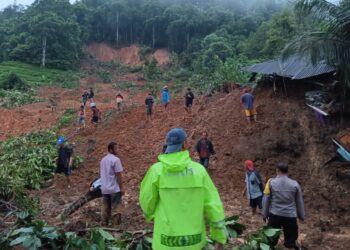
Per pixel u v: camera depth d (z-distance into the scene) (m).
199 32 84.31
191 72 65.06
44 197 12.02
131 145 17.17
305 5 12.70
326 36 12.05
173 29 85.06
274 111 15.66
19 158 15.77
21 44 77.50
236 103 17.52
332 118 13.80
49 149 16.16
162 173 3.88
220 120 16.67
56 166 13.59
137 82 65.62
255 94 17.41
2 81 50.50
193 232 3.82
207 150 12.69
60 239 6.11
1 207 8.97
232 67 25.50
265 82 17.56
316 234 9.09
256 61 33.56
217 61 38.03
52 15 76.50
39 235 5.97
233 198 11.99
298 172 12.99
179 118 19.33
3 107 35.78
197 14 85.88
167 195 3.85
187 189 3.86
